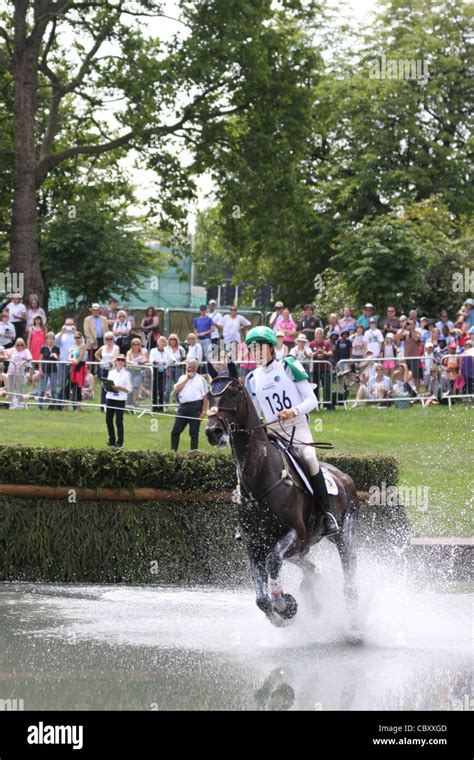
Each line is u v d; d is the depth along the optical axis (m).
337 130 37.84
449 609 10.06
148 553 11.62
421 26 38.34
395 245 26.31
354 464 12.41
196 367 15.88
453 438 17.73
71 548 11.53
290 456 8.55
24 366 19.31
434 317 28.50
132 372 18.97
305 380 8.83
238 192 28.30
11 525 11.48
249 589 11.36
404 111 36.78
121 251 29.80
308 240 37.84
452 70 38.38
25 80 27.70
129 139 28.61
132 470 11.53
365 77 38.34
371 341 21.11
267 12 28.86
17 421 17.66
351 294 27.61
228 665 7.61
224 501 11.73
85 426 17.67
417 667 7.64
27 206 27.89
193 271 46.53
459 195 37.47
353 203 37.03
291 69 29.47
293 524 8.24
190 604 10.19
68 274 29.14
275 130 29.25
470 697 6.77
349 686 7.02
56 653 7.94
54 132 29.30
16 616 9.40
